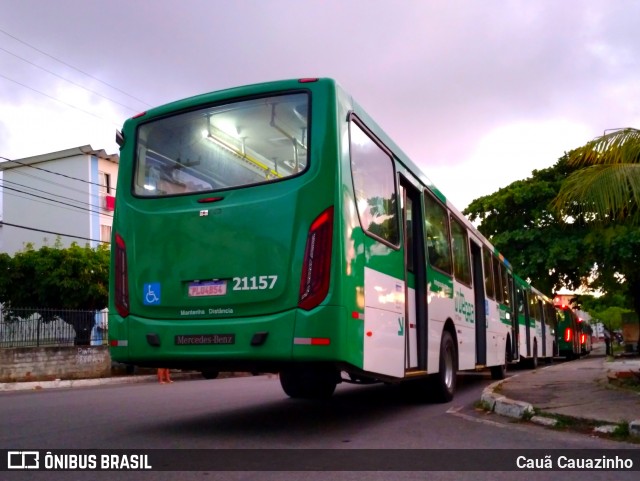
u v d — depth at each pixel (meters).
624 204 8.78
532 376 12.62
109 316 6.97
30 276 22.73
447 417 8.09
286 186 6.29
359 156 6.84
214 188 6.65
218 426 7.25
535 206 31.16
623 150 8.98
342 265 6.04
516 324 18.16
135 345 6.62
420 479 4.77
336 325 5.91
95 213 34.53
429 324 8.92
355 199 6.51
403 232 8.16
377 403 9.74
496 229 32.84
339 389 12.29
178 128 7.08
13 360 17.23
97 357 19.95
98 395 11.83
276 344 5.99
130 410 8.87
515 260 30.64
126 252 6.94
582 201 8.91
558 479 4.88
